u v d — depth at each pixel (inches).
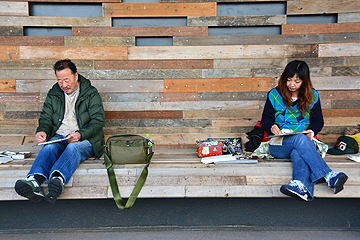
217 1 126.3
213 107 129.9
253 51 127.8
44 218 98.4
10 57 126.6
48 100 106.6
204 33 127.9
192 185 97.7
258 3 128.0
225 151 113.5
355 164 99.6
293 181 88.5
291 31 126.4
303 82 98.0
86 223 95.0
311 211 103.2
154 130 130.1
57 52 127.3
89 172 97.7
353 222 94.3
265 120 105.0
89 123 104.2
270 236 86.4
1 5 123.6
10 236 86.7
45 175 88.9
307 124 103.9
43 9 127.2
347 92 127.0
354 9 123.1
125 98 129.9
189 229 90.9
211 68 129.0
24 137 127.6
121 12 126.7
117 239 85.1
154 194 96.4
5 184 95.5
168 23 129.1
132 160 100.5
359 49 124.8
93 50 128.0
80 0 125.3
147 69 129.2
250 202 112.1
